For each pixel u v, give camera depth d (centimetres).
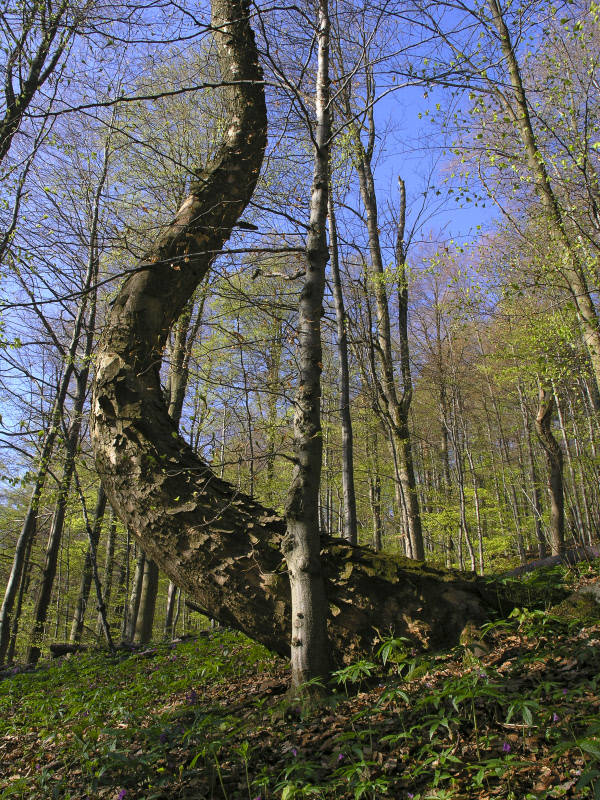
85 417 964
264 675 499
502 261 960
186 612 2314
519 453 2300
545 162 845
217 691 485
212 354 870
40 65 756
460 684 279
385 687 368
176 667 635
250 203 473
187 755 342
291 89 470
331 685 381
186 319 632
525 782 246
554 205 823
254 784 293
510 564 1803
